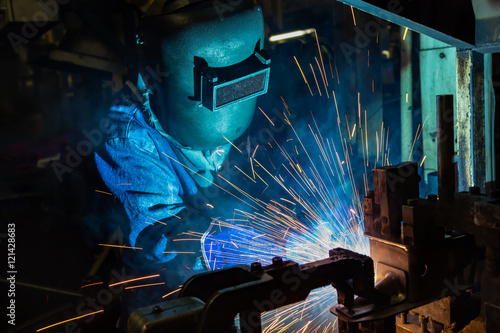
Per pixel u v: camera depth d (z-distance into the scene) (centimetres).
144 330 102
